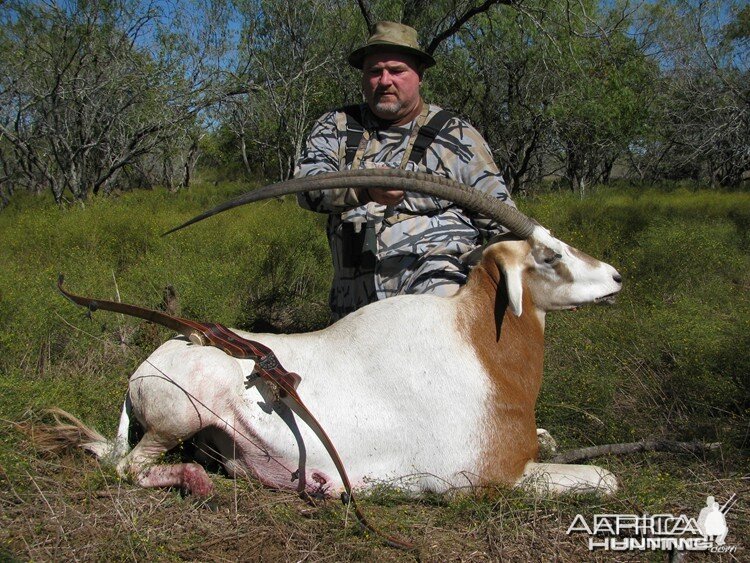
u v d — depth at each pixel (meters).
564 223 10.48
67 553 2.61
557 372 4.48
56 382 3.91
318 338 3.30
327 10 20.16
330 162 3.99
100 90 18.12
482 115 20.25
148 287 6.02
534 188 26.20
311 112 21.38
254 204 12.66
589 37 11.91
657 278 6.78
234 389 3.09
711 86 23.53
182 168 33.03
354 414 3.09
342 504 3.00
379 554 2.73
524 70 18.16
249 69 21.88
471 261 3.45
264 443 3.10
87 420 3.67
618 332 5.07
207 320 5.45
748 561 2.74
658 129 24.59
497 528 2.86
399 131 4.00
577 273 3.29
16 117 18.05
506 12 15.68
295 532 2.82
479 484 3.07
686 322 5.17
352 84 20.19
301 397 3.10
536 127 19.59
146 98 18.59
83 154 17.83
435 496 3.11
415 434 3.09
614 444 3.67
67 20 17.42
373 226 3.89
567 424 4.05
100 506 2.92
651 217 11.72
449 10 12.70
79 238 8.33
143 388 3.13
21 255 7.72
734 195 20.28
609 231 9.55
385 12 13.28
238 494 3.09
